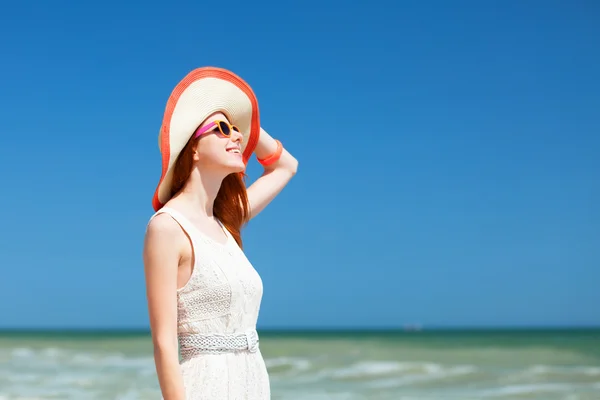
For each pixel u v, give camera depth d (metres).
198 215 2.89
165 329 2.63
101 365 19.08
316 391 14.09
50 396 12.64
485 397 13.07
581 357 20.39
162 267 2.67
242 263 2.88
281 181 3.59
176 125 2.83
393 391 14.07
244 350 2.80
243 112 3.07
